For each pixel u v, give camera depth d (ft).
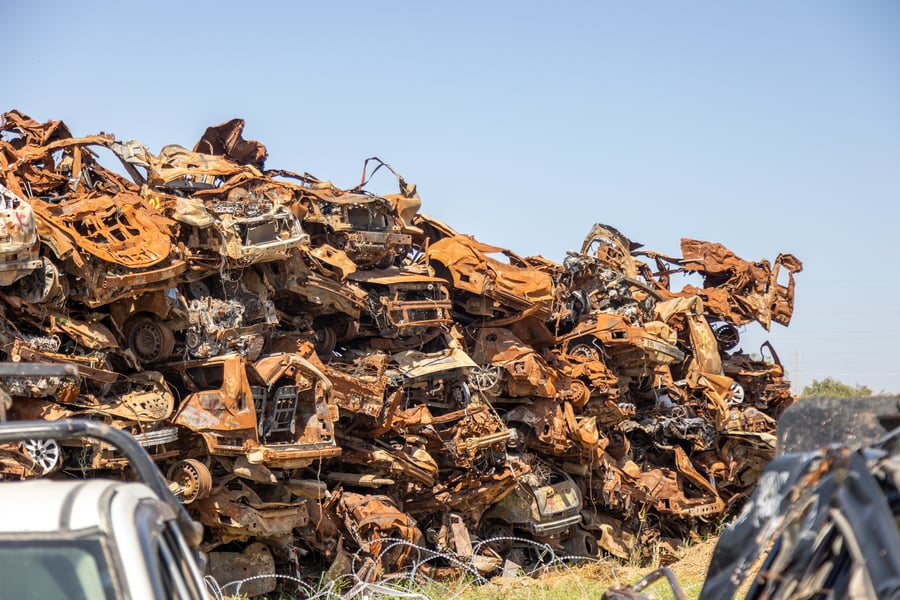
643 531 114.42
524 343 101.35
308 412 71.46
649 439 123.03
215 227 66.49
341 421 83.71
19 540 12.76
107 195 62.49
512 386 96.94
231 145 80.18
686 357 128.16
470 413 89.56
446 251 94.84
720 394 124.98
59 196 62.54
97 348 59.16
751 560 16.30
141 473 15.39
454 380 90.94
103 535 12.76
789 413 19.44
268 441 70.69
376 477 80.53
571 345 110.42
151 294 63.87
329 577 73.31
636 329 110.01
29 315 56.65
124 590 12.35
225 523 65.92
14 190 57.00
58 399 56.44
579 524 107.34
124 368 63.98
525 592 71.15
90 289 58.95
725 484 125.08
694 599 50.26
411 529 78.43
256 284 72.54
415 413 84.38
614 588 18.61
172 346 65.67
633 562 107.76
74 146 63.46
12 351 54.08
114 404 60.90
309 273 76.38
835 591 15.43
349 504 77.20
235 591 68.18
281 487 71.41
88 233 59.93
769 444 122.01
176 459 66.39
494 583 80.18
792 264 144.56
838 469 15.30
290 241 70.64
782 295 143.33
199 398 65.05
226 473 68.33
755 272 142.20
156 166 68.39
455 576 85.15
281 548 72.59
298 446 68.69
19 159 59.47
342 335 84.94
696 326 126.72
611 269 114.83
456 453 88.48
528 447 101.55
